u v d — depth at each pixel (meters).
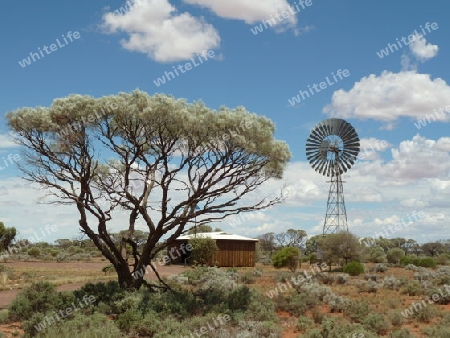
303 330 19.08
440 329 17.97
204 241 51.12
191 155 21.67
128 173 22.53
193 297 23.00
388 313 21.66
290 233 98.38
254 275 40.16
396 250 69.00
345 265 48.25
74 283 34.16
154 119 20.33
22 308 19.75
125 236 23.39
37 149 21.33
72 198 21.53
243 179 22.17
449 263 61.94
